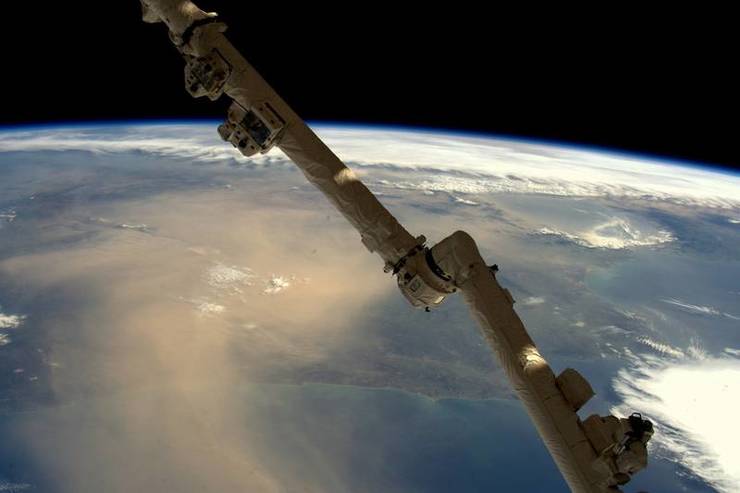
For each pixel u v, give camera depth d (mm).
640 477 8492
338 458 8375
